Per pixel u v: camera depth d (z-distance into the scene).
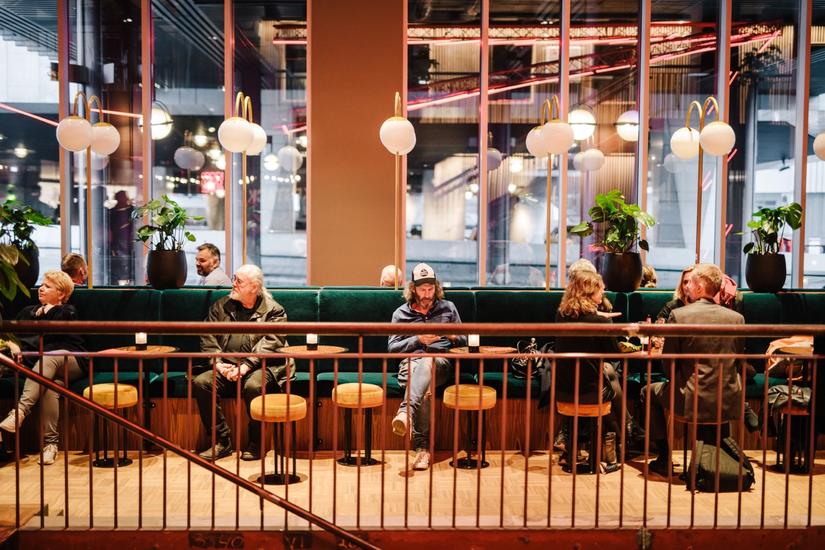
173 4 8.00
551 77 8.20
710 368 3.99
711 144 5.46
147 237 5.57
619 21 8.09
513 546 3.47
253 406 4.17
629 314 5.49
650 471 4.51
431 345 4.80
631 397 4.86
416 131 8.23
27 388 4.55
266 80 8.20
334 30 7.43
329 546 3.47
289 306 5.39
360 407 3.40
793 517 3.66
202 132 8.10
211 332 3.30
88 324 3.28
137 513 3.77
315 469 4.50
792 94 8.03
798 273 7.96
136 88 7.97
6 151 8.06
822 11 7.94
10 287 3.48
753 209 8.12
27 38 7.92
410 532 3.47
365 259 7.55
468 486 4.23
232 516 3.66
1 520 3.54
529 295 5.46
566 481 4.33
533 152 5.80
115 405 3.36
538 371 4.87
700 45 8.06
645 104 7.99
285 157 8.30
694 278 4.12
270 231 8.41
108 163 7.98
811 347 4.47
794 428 4.54
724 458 4.17
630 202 8.20
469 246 8.39
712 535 3.49
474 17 8.12
